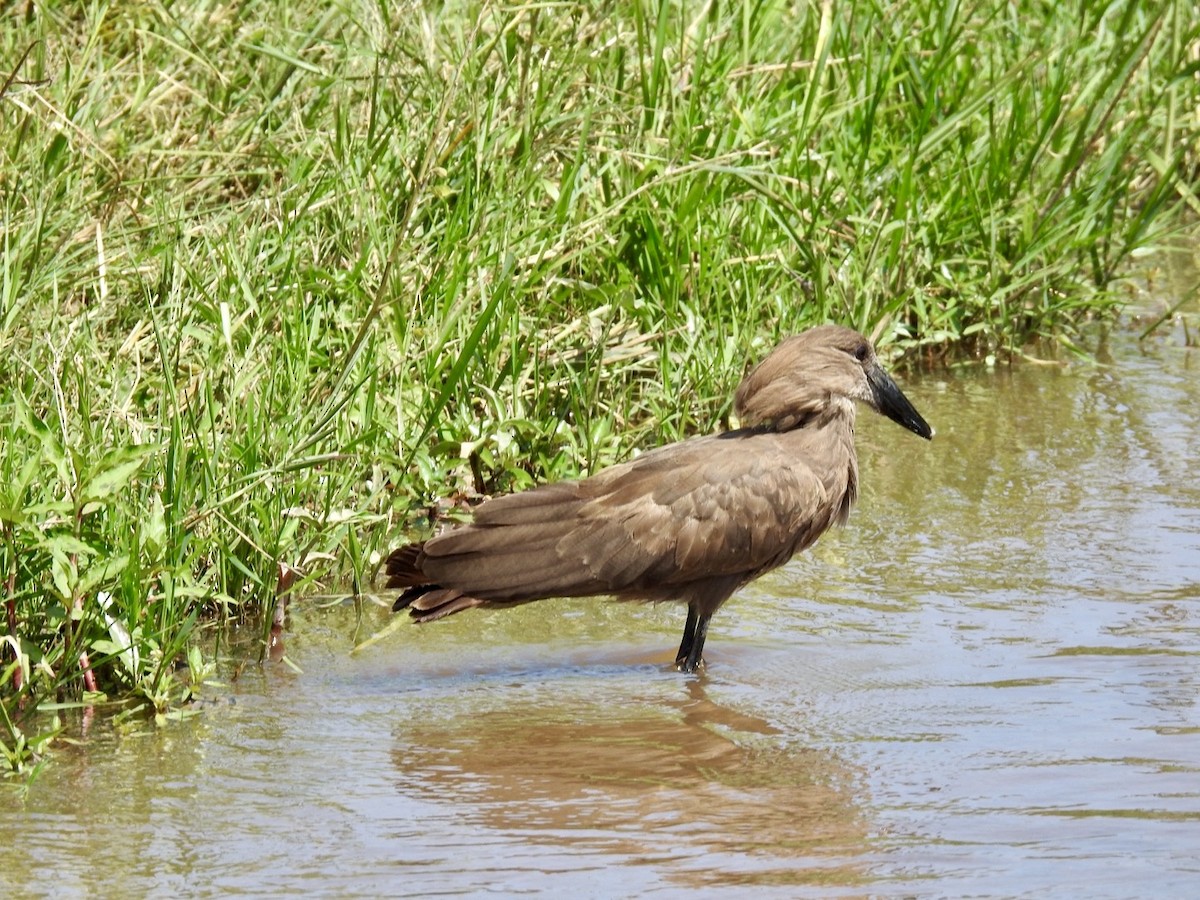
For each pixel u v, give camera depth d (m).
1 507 9.15
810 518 10.88
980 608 11.09
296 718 9.51
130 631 9.44
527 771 8.80
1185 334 16.61
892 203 16.16
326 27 16.17
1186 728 9.16
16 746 8.62
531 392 13.35
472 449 12.39
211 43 15.87
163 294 13.02
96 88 14.58
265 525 10.78
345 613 11.23
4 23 15.44
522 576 10.30
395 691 9.98
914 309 16.20
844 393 11.14
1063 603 11.09
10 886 7.41
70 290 12.73
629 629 11.15
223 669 10.23
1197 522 12.41
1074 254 17.20
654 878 7.52
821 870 7.59
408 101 14.71
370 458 12.16
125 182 13.66
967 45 17.33
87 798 8.36
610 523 10.43
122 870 7.57
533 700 9.86
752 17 16.36
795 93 16.44
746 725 9.46
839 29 16.75
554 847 7.85
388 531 12.03
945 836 7.93
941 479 13.43
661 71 15.18
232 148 14.85
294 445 11.43
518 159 14.46
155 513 9.77
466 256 13.43
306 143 14.34
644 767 8.88
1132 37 18.95
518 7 14.12
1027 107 17.53
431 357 12.73
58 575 9.20
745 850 7.82
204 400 11.67
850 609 11.19
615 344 14.07
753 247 15.30
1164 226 18.62
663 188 14.73
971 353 16.41
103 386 11.72
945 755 8.92
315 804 8.34
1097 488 13.11
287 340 12.34
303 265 13.81
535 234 14.05
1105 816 8.09
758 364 11.35
